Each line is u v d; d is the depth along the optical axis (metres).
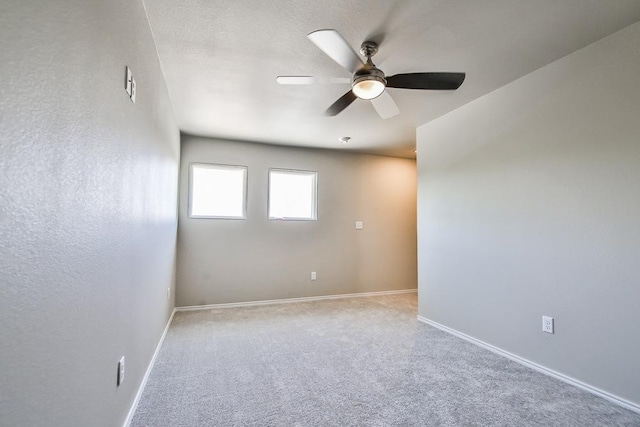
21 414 0.70
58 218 0.86
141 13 1.74
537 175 2.48
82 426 1.04
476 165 3.04
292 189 4.89
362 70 2.00
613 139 2.03
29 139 0.71
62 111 0.86
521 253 2.59
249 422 1.75
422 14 1.86
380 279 5.24
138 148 1.71
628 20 1.92
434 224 3.56
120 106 1.37
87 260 1.06
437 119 3.55
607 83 2.07
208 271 4.28
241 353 2.70
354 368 2.43
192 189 4.28
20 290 0.69
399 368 2.44
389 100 2.52
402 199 5.47
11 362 0.66
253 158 4.57
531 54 2.28
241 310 4.14
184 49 2.21
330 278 4.93
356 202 5.16
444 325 3.38
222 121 3.69
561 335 2.29
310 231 4.85
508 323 2.68
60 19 0.84
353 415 1.82
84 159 1.01
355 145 4.73
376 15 1.87
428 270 3.63
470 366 2.49
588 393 2.09
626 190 1.97
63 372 0.91
